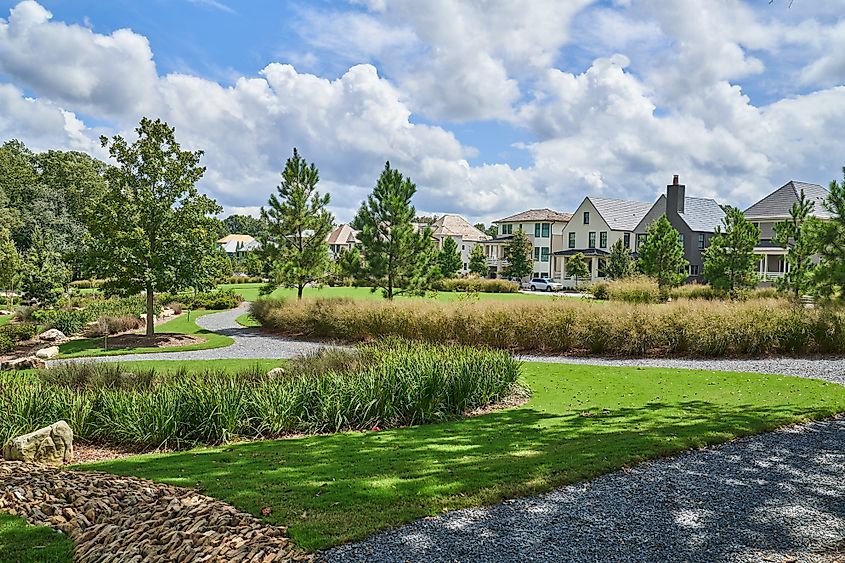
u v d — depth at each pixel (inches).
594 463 254.1
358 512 198.7
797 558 169.8
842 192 679.7
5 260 1443.2
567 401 425.4
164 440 315.9
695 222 2092.8
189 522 190.5
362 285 988.6
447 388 391.5
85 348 777.6
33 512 209.5
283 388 359.9
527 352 716.0
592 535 184.7
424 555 170.9
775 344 661.3
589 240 2426.2
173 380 406.0
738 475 244.7
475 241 3344.0
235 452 289.7
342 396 360.2
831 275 676.1
